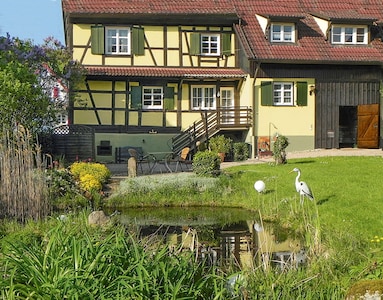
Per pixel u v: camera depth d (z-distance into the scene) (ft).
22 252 21.20
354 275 25.52
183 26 102.99
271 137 100.89
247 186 63.98
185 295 19.49
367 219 43.24
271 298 24.18
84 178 62.03
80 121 99.35
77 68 90.17
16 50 81.66
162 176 66.44
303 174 68.08
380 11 112.27
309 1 111.75
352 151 97.25
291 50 101.04
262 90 100.53
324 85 102.83
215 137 98.27
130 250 20.90
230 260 32.32
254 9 107.45
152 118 101.45
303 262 31.71
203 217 54.13
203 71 102.37
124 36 101.40
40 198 43.50
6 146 44.09
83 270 18.66
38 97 72.38
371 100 104.47
